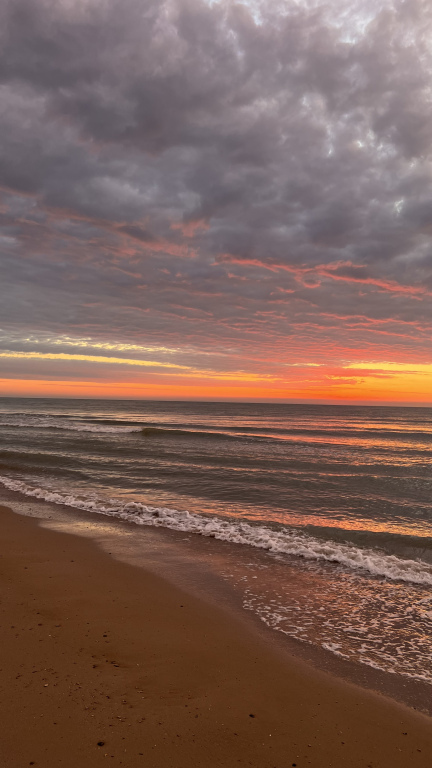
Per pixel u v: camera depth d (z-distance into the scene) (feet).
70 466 60.54
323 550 28.81
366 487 50.62
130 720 11.34
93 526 33.65
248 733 11.23
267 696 13.14
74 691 12.53
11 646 15.17
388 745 11.13
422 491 49.03
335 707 12.78
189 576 24.13
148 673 13.97
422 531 34.32
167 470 58.39
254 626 18.35
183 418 190.29
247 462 66.69
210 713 12.00
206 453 75.82
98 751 10.04
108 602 20.04
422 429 151.53
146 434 105.29
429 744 11.27
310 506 41.75
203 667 14.69
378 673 14.94
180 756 10.09
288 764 10.12
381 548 29.58
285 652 16.20
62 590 21.26
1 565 24.66
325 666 15.31
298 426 156.15
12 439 88.84
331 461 70.38
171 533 32.30
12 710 11.40
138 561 26.30
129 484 50.06
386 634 17.97
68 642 15.79
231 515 37.68
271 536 31.76
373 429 146.82
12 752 9.85
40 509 38.70
